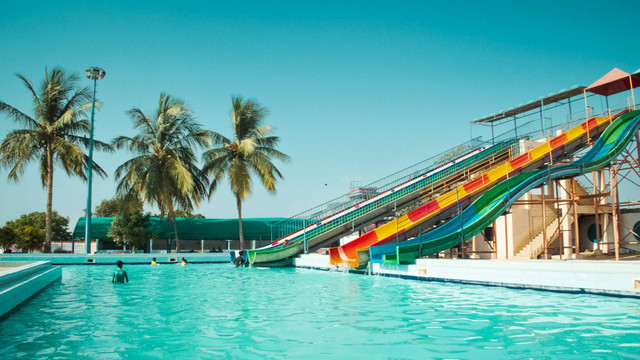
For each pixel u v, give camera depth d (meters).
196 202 30.55
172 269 22.05
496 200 20.27
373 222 24.16
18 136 26.52
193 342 6.25
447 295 10.96
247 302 10.25
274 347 5.95
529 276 11.44
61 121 26.88
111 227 31.33
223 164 32.22
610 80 23.03
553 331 6.77
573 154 24.84
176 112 31.08
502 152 28.94
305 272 19.50
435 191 25.33
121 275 15.11
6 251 29.97
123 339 6.46
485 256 25.78
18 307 9.13
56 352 5.73
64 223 53.56
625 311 8.37
